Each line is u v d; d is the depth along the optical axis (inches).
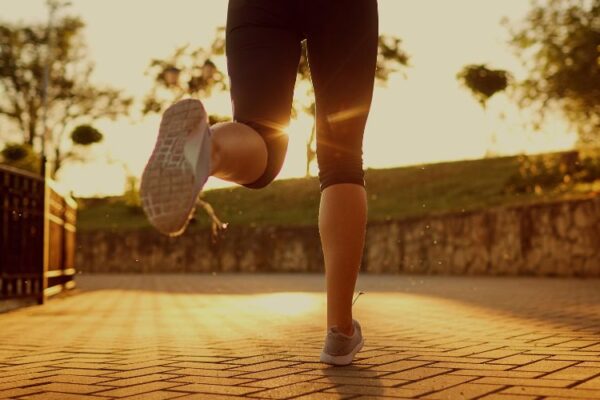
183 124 65.6
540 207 590.6
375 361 110.3
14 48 1489.9
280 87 88.0
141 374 101.4
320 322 200.1
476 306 256.5
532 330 164.7
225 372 101.7
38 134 1486.2
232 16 91.4
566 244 565.3
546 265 582.9
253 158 74.3
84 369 107.5
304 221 928.3
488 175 893.8
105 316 230.4
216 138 70.4
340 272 100.8
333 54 93.0
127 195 1190.3
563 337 147.6
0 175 276.1
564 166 689.0
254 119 85.1
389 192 931.3
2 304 277.7
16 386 92.7
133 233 1044.5
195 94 383.9
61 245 414.9
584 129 565.9
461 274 669.9
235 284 541.6
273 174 83.3
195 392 86.3
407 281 538.6
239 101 86.7
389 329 170.4
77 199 1253.1
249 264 944.9
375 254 796.0
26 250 298.8
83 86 1494.8
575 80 541.6
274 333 165.5
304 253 895.1
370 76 95.6
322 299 334.0
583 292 348.5
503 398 79.7
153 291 430.6
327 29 92.0
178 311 253.3
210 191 1053.2
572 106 560.1
